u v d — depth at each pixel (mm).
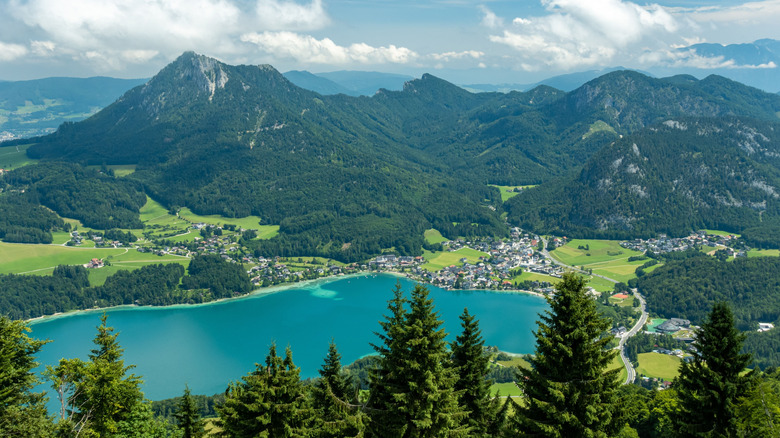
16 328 62656
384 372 62938
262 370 61500
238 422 59094
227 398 62656
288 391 58719
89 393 67000
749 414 52281
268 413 57156
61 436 62312
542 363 53719
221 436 62875
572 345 52156
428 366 57656
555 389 50625
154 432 77250
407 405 57656
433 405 58062
